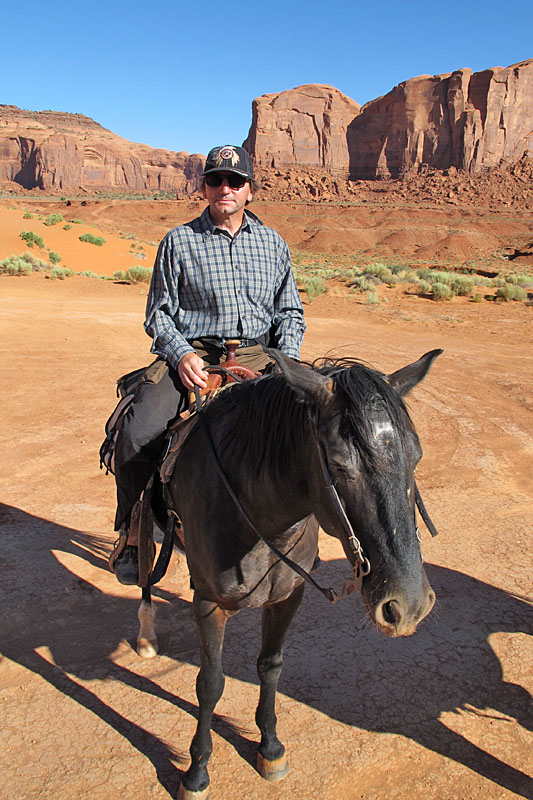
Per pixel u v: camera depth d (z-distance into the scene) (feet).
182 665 12.96
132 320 62.64
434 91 599.57
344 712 11.71
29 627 14.03
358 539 6.34
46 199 645.51
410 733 11.23
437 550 18.48
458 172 582.76
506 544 18.94
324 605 15.49
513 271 200.54
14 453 25.46
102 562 17.20
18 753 10.47
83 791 9.76
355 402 6.22
